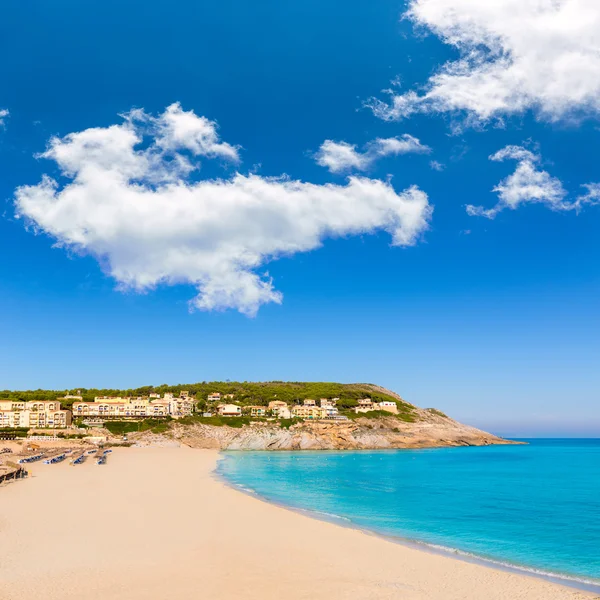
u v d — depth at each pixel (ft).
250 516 162.50
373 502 212.84
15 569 98.53
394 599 87.10
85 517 152.66
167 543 122.42
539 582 100.12
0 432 590.96
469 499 225.97
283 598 85.87
